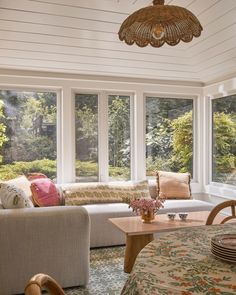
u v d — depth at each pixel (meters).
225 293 0.90
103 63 3.95
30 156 4.19
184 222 2.84
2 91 4.05
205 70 4.25
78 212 2.44
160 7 1.71
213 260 1.17
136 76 4.45
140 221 2.89
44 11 2.81
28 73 4.01
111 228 3.45
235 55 3.60
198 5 2.74
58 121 4.30
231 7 2.70
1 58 3.62
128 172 4.63
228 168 4.42
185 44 3.62
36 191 3.46
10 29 3.06
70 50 3.56
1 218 2.24
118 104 4.57
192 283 0.97
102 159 4.45
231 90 4.24
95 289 2.40
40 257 2.32
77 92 4.36
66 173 4.23
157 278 1.00
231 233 1.50
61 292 0.90
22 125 4.15
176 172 4.87
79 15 2.90
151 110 4.73
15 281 2.26
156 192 4.30
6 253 2.24
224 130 4.51
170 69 4.25
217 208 1.88
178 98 4.88
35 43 3.36
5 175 4.06
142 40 2.03
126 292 1.02
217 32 3.19
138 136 4.57
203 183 4.88
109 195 3.90
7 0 2.61
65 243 2.39
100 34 3.27
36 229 2.31
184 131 4.93
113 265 2.89
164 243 1.39
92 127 4.45
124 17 2.96
